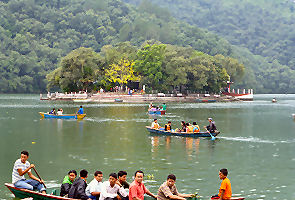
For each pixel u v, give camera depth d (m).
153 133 39.59
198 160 25.69
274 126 47.91
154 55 129.25
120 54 139.38
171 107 87.19
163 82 135.25
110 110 74.50
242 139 35.84
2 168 23.47
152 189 18.70
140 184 15.41
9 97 153.50
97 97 117.00
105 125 47.72
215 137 36.81
